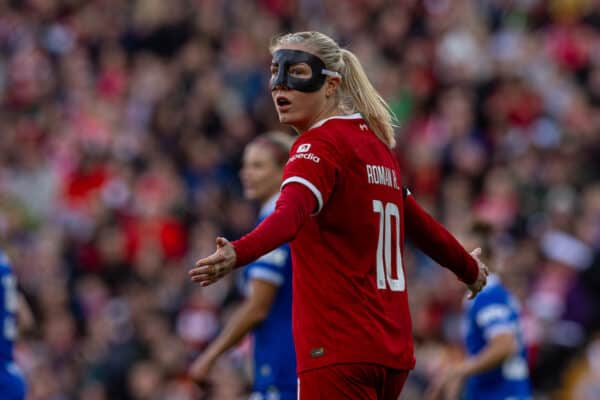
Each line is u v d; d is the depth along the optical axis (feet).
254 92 215.31
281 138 90.22
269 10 239.09
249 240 55.26
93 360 151.43
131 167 196.75
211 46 227.61
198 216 185.47
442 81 206.59
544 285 155.94
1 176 212.02
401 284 63.10
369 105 64.23
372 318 60.64
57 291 165.37
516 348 96.07
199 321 158.30
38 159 216.54
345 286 60.54
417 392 133.28
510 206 172.65
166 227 182.70
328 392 59.88
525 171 178.91
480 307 95.25
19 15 254.06
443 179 183.73
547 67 214.07
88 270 178.81
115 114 219.00
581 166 182.09
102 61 237.04
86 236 184.44
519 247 162.91
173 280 167.73
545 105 201.16
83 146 208.85
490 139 191.21
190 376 84.58
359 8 231.91
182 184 194.18
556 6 229.86
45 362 151.43
